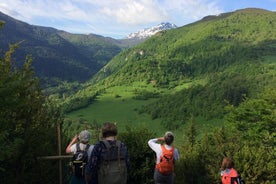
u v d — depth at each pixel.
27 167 9.02
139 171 11.29
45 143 9.05
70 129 11.17
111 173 5.96
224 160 9.01
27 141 8.69
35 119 9.61
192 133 36.41
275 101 37.34
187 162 12.05
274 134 32.88
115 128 6.32
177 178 11.98
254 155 11.73
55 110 10.60
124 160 6.16
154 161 11.38
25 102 8.53
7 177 8.64
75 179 7.27
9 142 7.83
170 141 8.58
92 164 6.02
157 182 8.56
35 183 9.14
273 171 11.44
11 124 8.48
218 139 12.55
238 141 12.59
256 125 35.72
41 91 9.96
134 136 11.64
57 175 9.73
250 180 11.41
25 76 9.01
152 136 11.77
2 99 7.88
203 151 12.23
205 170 11.88
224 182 8.93
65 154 10.05
